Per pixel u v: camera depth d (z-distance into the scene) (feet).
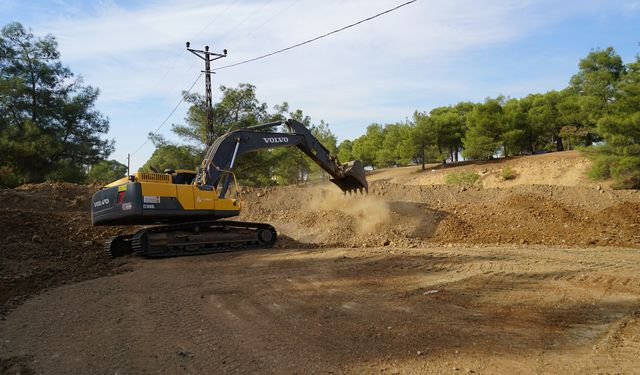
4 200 57.52
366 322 20.65
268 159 109.09
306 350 17.46
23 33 109.50
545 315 21.08
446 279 28.55
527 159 157.99
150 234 41.16
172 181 44.47
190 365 16.28
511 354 16.62
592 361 15.90
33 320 21.88
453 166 180.96
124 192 40.14
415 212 58.13
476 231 51.96
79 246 44.73
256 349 17.70
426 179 162.81
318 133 154.71
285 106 107.34
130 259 40.37
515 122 175.52
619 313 21.13
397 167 228.02
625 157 79.36
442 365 15.75
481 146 170.91
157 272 34.12
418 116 183.93
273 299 25.16
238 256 40.68
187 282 30.12
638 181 79.46
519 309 22.08
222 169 45.19
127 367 16.17
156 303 24.79
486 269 30.89
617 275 28.48
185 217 42.57
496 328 19.44
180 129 99.66
